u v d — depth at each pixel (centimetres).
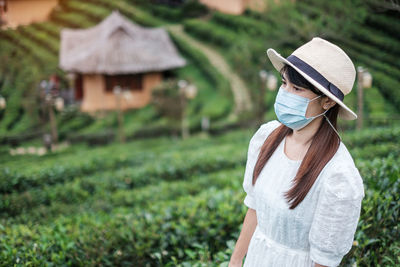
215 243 338
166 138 1895
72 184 793
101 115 2359
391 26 1505
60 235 356
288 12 1431
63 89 2569
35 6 3147
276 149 163
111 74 2391
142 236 345
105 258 333
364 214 239
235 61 2408
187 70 2666
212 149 1098
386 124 1119
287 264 156
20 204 671
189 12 3238
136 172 859
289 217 149
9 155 1650
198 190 704
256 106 1908
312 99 146
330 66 140
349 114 144
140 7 3525
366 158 515
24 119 2172
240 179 682
